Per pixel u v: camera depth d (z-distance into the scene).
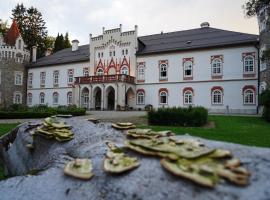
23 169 4.94
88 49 49.75
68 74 47.56
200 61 36.00
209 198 1.89
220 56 34.69
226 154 2.31
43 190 2.96
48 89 50.12
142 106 39.50
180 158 2.37
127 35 41.25
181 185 2.12
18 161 5.21
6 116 23.55
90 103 40.16
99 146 3.57
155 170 2.43
